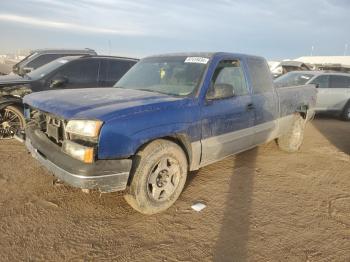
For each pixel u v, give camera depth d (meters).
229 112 4.21
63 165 3.06
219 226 3.34
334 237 3.23
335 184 4.70
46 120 3.56
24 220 3.29
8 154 5.29
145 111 3.30
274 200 4.04
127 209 3.62
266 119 5.05
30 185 4.12
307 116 6.46
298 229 3.35
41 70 6.99
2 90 5.93
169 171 3.59
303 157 6.00
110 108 3.19
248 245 3.03
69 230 3.15
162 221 3.40
